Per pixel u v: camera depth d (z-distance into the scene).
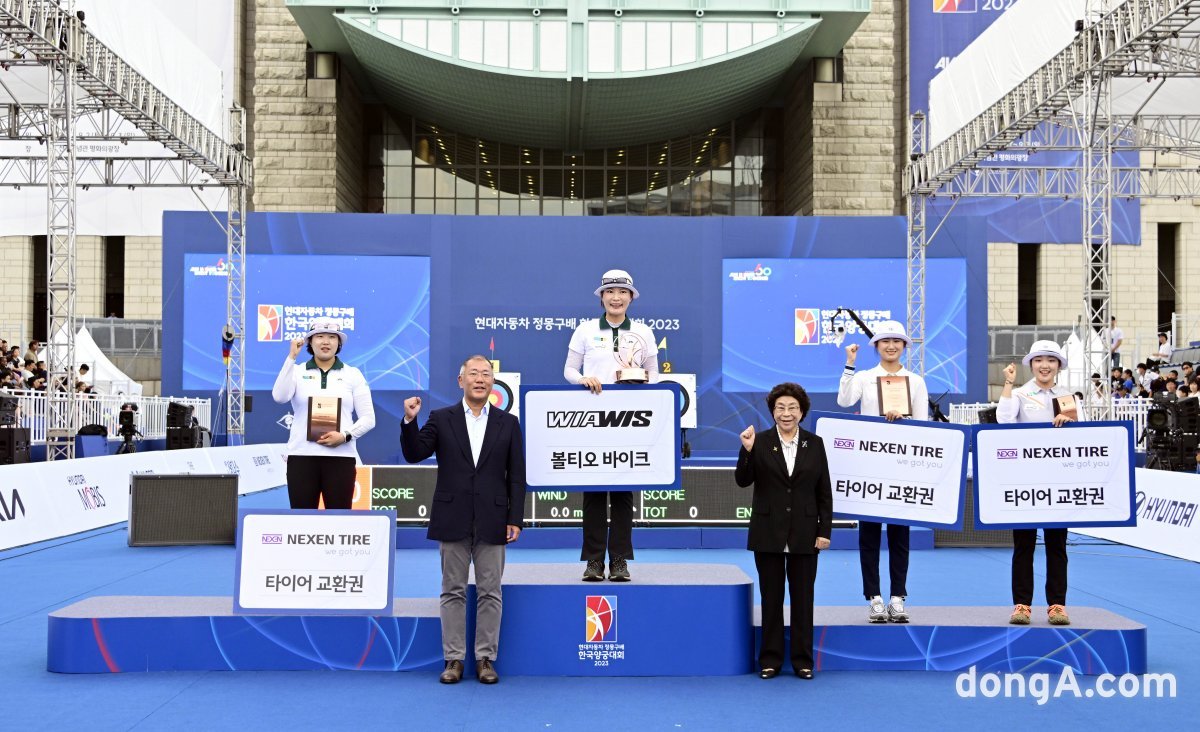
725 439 23.27
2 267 34.56
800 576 5.64
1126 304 34.56
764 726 4.70
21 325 34.38
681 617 5.69
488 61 24.75
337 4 24.52
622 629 5.68
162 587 8.32
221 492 11.23
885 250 23.45
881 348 6.37
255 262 23.20
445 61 24.66
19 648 6.18
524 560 9.81
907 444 5.99
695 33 24.89
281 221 23.22
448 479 5.49
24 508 11.13
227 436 20.80
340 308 23.28
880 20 27.61
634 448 5.93
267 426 23.06
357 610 5.71
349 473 7.25
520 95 25.95
